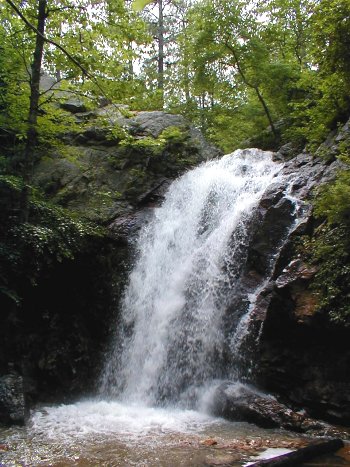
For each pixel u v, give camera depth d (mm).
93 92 9820
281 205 8234
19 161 11867
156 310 9398
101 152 12953
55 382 8828
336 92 9695
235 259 8766
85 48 9859
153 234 11164
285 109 14930
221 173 11836
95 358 9680
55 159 12508
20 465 4738
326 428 5703
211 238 9758
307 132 10531
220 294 8484
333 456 4723
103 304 10062
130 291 10172
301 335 6535
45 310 9414
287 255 7418
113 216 11219
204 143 14297
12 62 10383
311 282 6594
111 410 7602
